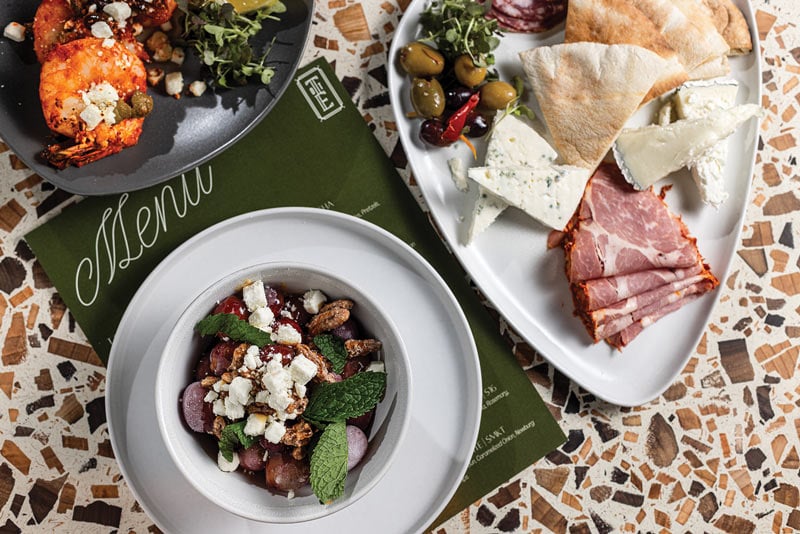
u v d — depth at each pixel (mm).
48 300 1206
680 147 1245
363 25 1303
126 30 1159
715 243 1338
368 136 1272
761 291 1371
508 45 1304
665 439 1337
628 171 1281
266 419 937
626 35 1264
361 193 1266
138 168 1166
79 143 1111
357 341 1050
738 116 1235
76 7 1132
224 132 1203
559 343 1300
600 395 1267
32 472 1196
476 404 1167
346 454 937
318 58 1274
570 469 1308
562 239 1295
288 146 1257
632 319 1278
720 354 1361
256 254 1163
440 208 1259
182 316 955
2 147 1205
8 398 1195
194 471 960
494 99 1242
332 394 940
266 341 967
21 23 1136
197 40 1187
